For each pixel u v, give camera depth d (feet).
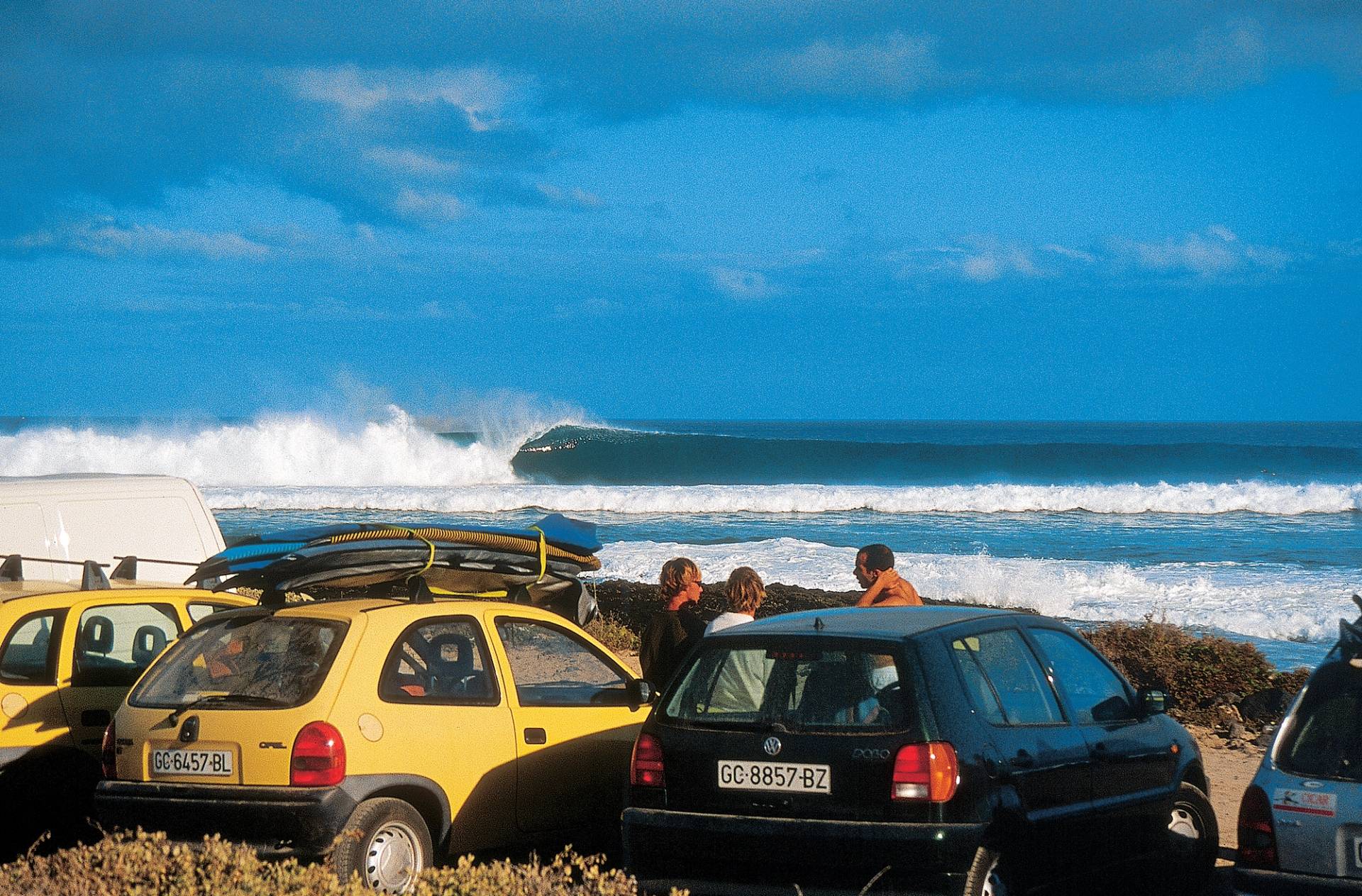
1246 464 325.42
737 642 29.78
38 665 38.52
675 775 29.04
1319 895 25.23
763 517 214.90
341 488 244.63
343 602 34.42
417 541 39.19
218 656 33.55
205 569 38.11
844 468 307.58
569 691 37.29
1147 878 33.01
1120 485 247.29
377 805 31.19
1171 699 34.35
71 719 38.29
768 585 100.17
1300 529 197.77
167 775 32.07
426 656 33.99
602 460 292.61
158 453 262.06
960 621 30.25
